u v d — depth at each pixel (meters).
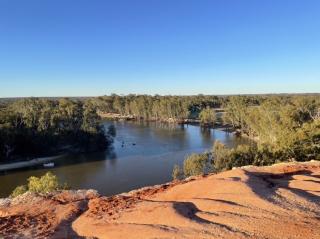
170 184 26.34
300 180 23.81
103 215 20.31
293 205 18.80
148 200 22.67
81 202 23.55
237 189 20.67
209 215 17.92
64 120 94.69
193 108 183.25
